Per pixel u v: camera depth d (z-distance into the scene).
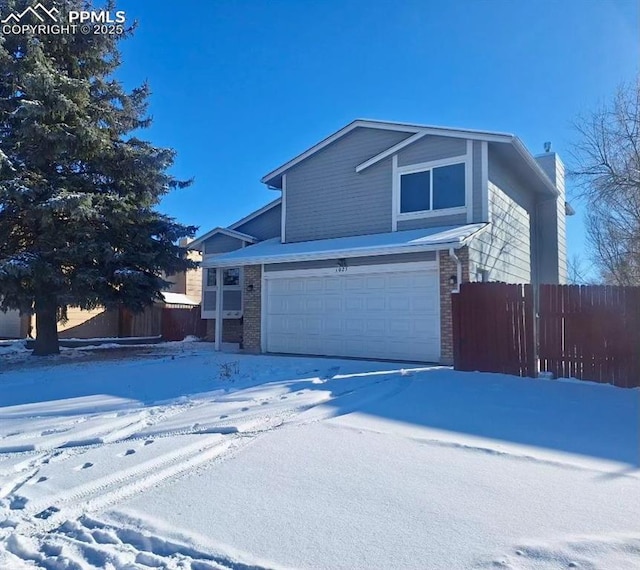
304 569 2.90
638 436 5.45
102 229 14.75
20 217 14.20
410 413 6.57
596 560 2.88
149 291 15.77
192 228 16.80
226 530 3.39
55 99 13.34
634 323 8.54
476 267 12.31
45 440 5.70
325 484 4.16
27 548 3.25
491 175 13.64
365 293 13.62
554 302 9.29
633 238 16.78
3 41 13.54
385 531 3.33
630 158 15.29
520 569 2.82
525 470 4.38
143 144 15.88
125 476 4.47
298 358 13.45
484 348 9.95
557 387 8.30
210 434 5.73
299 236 16.30
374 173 14.98
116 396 8.28
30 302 14.20
